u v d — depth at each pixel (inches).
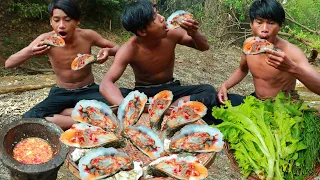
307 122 97.3
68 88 137.3
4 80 188.1
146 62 126.6
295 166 90.8
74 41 133.3
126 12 111.1
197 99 121.3
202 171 72.6
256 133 94.5
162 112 89.2
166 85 133.3
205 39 130.0
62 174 115.5
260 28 111.3
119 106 91.5
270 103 105.0
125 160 76.0
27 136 84.0
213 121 122.1
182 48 322.3
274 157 89.6
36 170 70.9
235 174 121.2
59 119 125.6
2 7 323.0
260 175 89.4
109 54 134.6
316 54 261.1
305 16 333.1
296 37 269.9
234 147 96.1
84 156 75.3
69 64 134.3
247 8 324.5
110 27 385.7
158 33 112.8
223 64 289.3
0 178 112.0
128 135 81.8
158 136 84.4
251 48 104.3
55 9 122.5
